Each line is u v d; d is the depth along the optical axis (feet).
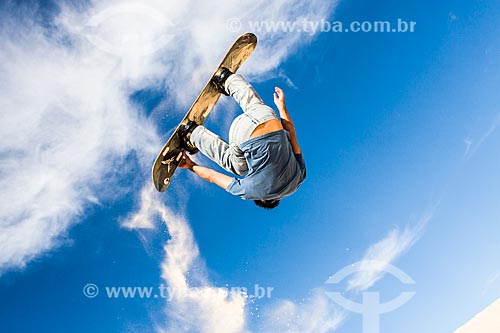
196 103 14.55
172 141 14.35
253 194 13.51
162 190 14.70
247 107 13.92
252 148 12.97
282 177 13.17
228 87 14.53
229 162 13.85
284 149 13.06
